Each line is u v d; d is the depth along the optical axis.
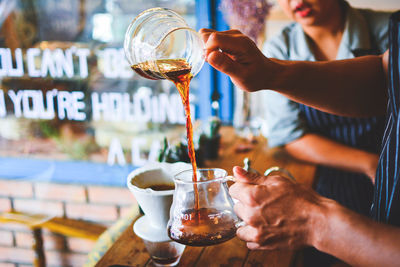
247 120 1.97
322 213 0.64
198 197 0.69
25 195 2.37
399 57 0.70
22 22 2.42
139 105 2.44
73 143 2.52
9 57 2.48
